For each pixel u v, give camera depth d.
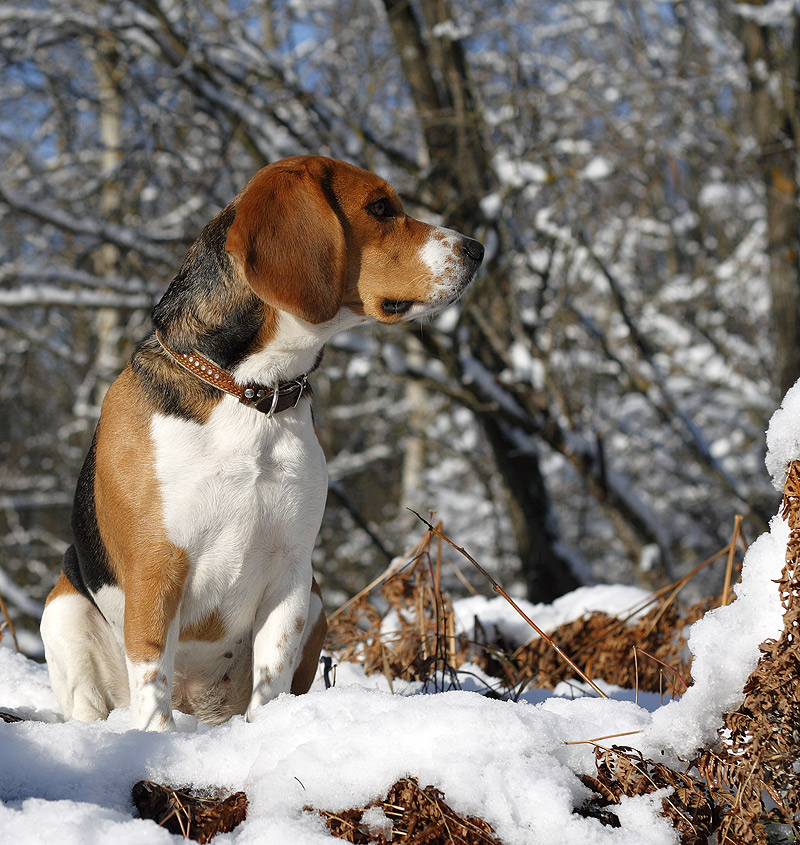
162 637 3.28
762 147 11.91
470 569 15.41
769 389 13.52
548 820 2.25
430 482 17.62
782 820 2.29
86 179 13.91
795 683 2.24
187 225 11.82
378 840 2.30
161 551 3.28
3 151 14.03
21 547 18.50
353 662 4.69
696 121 12.59
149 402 3.37
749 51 11.99
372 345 10.09
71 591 3.86
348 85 11.91
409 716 2.47
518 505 10.91
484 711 2.46
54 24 10.77
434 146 10.34
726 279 13.72
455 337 9.81
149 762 2.53
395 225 3.66
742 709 2.32
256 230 3.28
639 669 4.54
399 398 18.67
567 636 4.91
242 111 10.39
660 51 12.88
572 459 10.41
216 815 2.39
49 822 2.19
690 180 15.53
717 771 2.32
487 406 9.84
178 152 11.60
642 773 2.34
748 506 11.54
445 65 10.40
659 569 10.66
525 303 12.39
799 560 2.30
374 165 9.96
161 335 3.48
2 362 17.14
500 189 10.06
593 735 2.49
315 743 2.47
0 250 13.39
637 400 13.82
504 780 2.30
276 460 3.39
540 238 10.20
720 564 12.55
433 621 4.66
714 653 2.40
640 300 14.30
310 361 3.48
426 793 2.29
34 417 19.91
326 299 3.32
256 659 3.54
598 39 13.72
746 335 14.18
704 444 11.45
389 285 3.65
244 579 3.45
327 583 16.17
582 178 9.95
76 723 2.72
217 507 3.31
